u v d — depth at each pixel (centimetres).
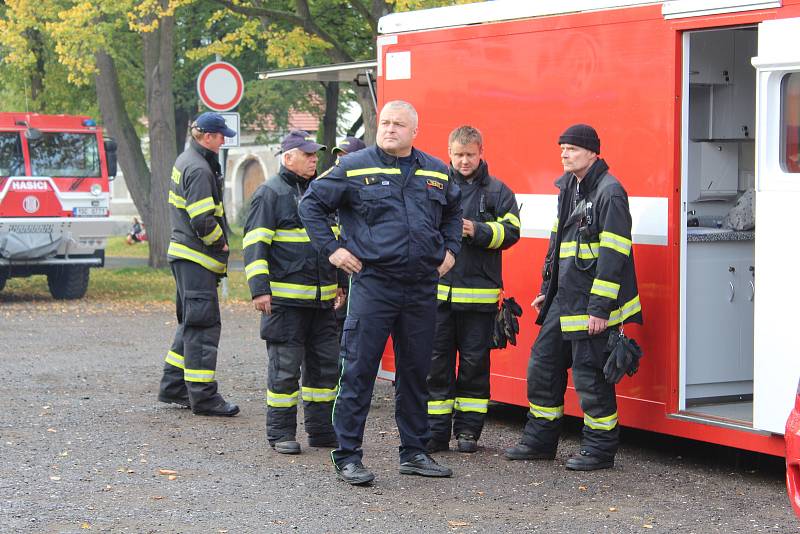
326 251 660
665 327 729
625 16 748
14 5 1991
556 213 800
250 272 755
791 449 497
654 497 662
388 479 699
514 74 830
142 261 2977
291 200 761
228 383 1071
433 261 670
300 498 650
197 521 598
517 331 762
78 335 1407
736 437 691
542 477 709
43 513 609
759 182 671
